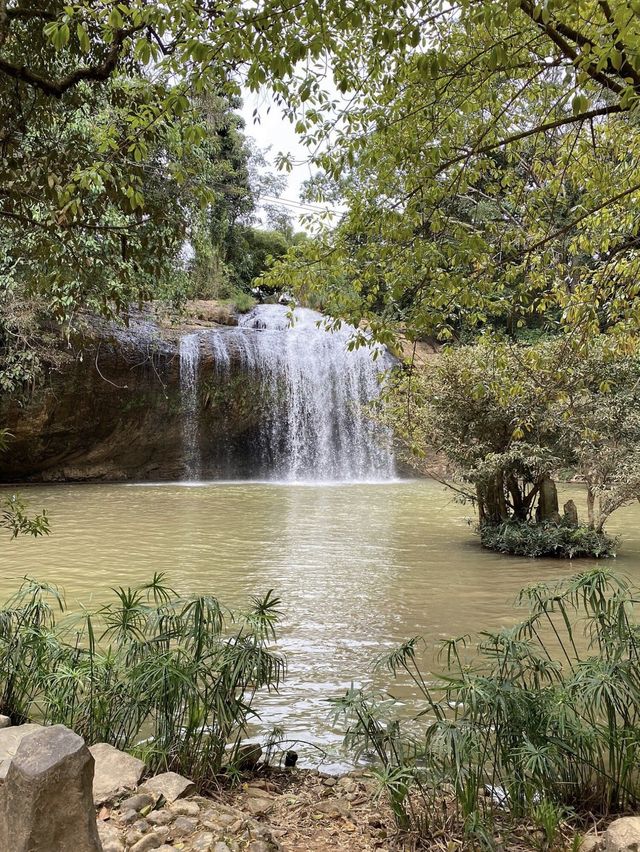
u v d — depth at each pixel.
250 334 26.98
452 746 3.27
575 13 4.11
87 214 4.97
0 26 4.18
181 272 22.41
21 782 2.13
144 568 10.62
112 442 24.72
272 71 3.97
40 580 9.67
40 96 5.36
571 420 11.15
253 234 35.78
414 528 14.98
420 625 7.59
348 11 3.85
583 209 6.66
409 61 4.97
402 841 3.23
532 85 6.07
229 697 3.88
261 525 15.25
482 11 4.00
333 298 5.45
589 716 3.96
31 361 20.73
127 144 4.62
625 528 15.26
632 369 10.78
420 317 5.19
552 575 10.26
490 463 11.79
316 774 4.07
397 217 5.31
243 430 27.19
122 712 3.98
